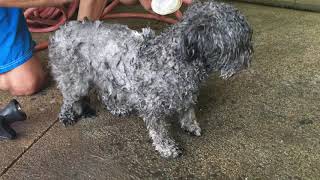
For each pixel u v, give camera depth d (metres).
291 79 1.00
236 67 0.72
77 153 0.83
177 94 0.75
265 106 0.92
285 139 0.83
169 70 0.73
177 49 0.72
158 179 0.76
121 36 0.79
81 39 0.82
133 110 0.88
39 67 1.00
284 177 0.75
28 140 0.86
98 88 0.87
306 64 1.04
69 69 0.84
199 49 0.69
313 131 0.84
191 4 0.77
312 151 0.79
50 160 0.81
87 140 0.86
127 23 1.28
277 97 0.94
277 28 1.22
